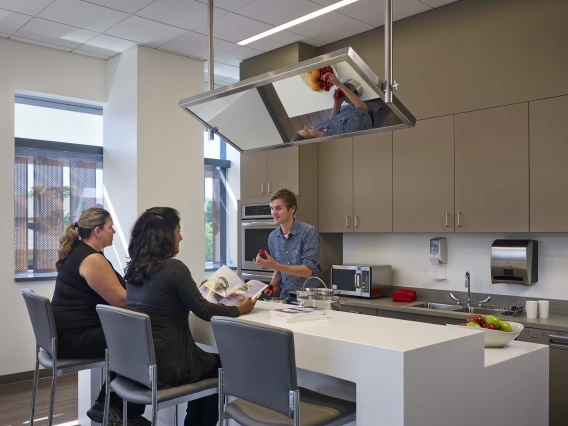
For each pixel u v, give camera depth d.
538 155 3.42
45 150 4.91
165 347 2.15
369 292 4.32
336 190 4.64
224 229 6.49
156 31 4.38
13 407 3.84
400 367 1.67
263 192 5.00
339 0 3.76
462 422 1.88
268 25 4.25
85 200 5.15
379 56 4.31
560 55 3.33
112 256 5.00
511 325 2.42
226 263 6.48
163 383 2.13
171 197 4.92
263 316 2.38
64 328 2.65
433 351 1.77
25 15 4.02
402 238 4.53
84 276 2.69
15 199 4.75
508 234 3.85
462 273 4.12
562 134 3.31
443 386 1.81
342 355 1.84
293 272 3.18
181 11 3.96
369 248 4.79
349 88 2.39
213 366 2.31
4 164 4.48
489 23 3.67
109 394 2.35
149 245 2.24
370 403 1.76
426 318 3.71
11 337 4.51
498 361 2.08
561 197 3.31
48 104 4.97
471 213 3.75
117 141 4.95
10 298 4.52
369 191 4.39
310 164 4.76
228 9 3.91
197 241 5.09
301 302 2.63
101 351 2.67
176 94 4.97
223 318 1.79
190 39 4.57
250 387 1.75
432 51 3.99
